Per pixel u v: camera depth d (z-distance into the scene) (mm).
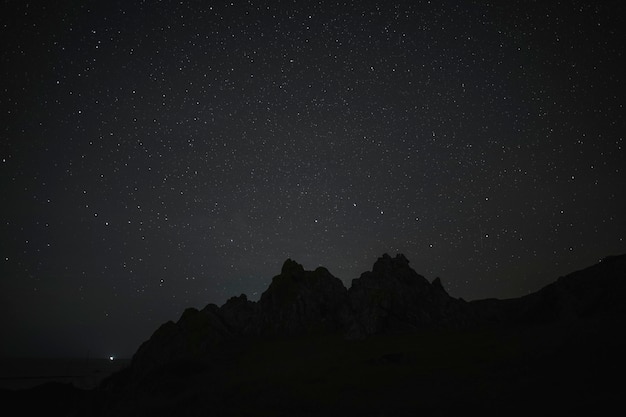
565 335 27062
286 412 19328
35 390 41562
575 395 15812
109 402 33906
